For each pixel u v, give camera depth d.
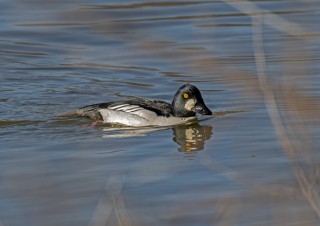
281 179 13.76
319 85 19.67
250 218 11.91
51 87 21.48
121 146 16.61
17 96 20.62
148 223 11.87
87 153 15.98
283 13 26.72
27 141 16.94
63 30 26.19
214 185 13.84
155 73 22.44
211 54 22.97
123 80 22.03
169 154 15.99
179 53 23.23
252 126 17.77
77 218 12.03
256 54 11.02
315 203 9.86
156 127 18.31
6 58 24.17
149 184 14.02
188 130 17.88
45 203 10.98
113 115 18.59
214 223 11.85
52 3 15.02
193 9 27.73
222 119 18.50
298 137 12.29
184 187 13.80
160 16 26.69
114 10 26.55
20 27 26.53
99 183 13.87
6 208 12.36
